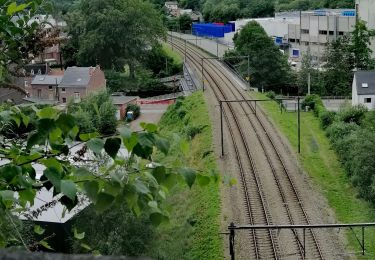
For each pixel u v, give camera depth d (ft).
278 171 107.04
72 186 11.62
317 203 92.99
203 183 13.69
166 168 13.25
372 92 180.86
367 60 222.89
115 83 222.48
